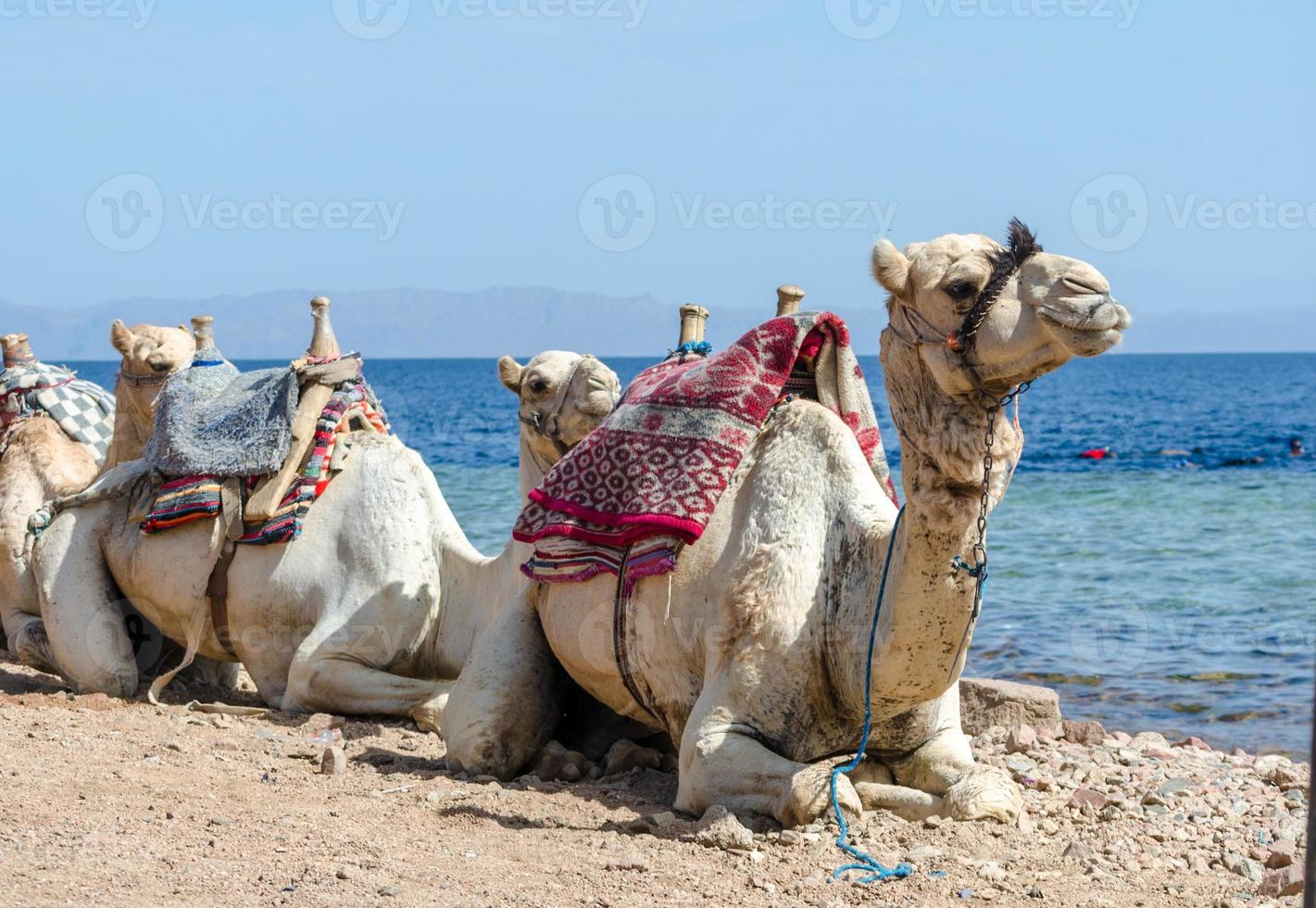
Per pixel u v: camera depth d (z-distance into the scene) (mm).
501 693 6184
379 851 4832
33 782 5492
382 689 7418
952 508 4777
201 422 8078
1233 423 54031
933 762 5527
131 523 8172
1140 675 11078
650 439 5844
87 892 4207
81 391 9555
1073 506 25359
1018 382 4637
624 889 4520
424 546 7711
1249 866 5094
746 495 5688
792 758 5492
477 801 5602
